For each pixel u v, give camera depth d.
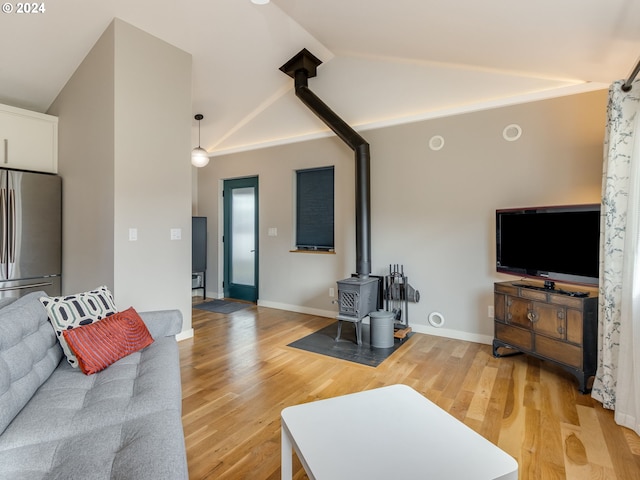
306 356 3.20
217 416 2.18
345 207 4.44
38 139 3.72
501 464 1.16
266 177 5.15
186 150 3.60
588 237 2.58
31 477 1.08
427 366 2.98
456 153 3.69
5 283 3.30
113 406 1.45
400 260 4.02
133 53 3.11
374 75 3.91
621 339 2.09
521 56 2.71
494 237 3.52
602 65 2.50
